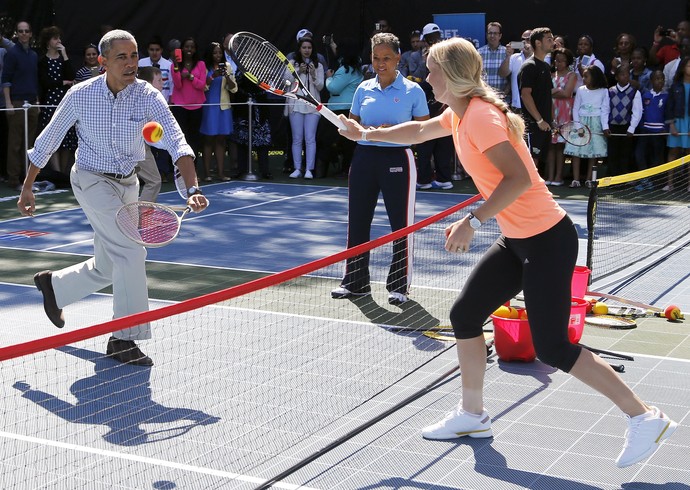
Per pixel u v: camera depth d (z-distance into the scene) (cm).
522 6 1806
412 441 493
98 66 1463
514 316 647
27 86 1424
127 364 613
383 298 810
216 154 1612
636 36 1761
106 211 607
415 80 1593
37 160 615
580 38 1698
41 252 1008
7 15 1695
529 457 472
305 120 1636
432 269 925
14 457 468
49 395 558
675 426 449
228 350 645
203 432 500
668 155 1521
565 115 1538
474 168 443
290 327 707
